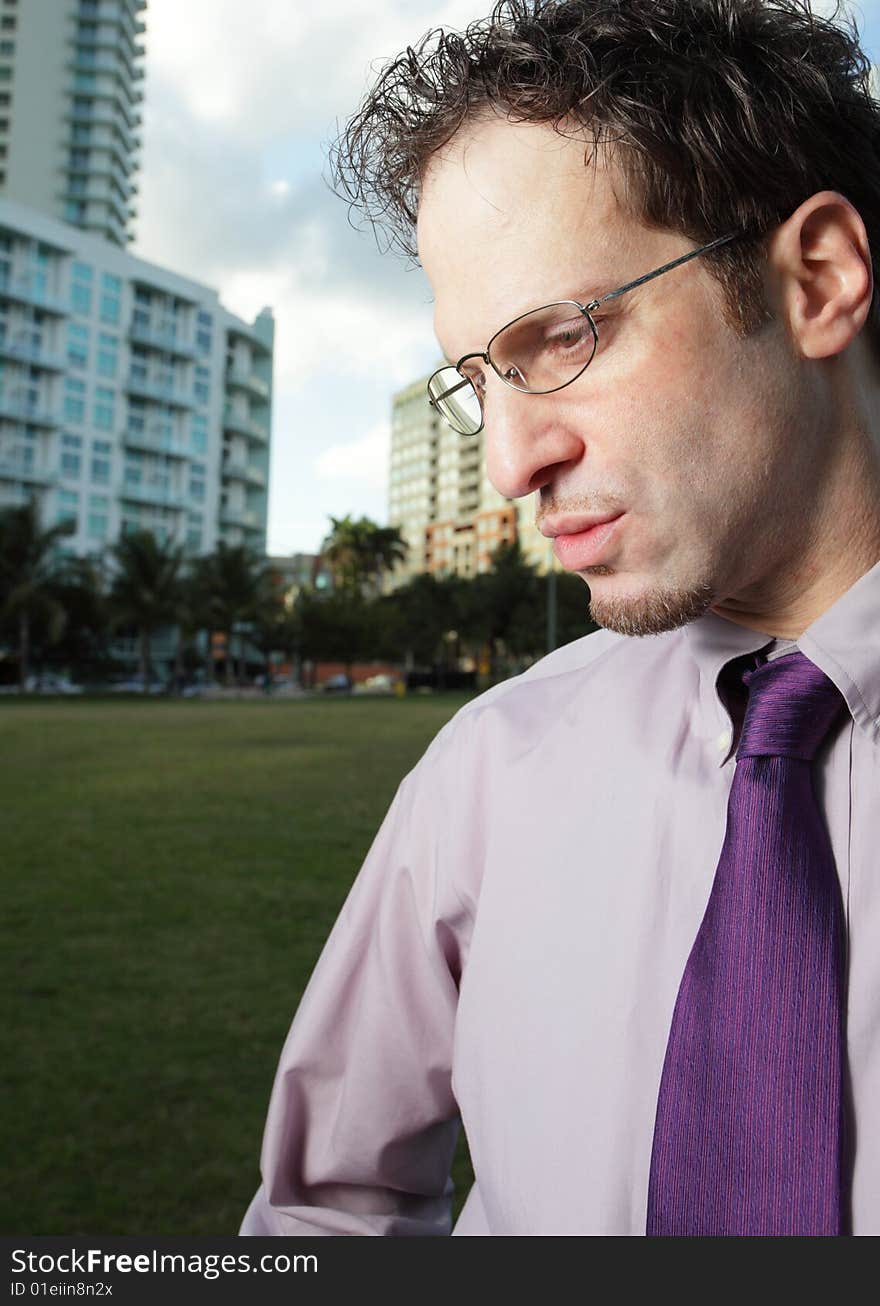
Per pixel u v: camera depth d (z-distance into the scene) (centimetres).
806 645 53
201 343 8212
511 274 54
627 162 53
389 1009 76
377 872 81
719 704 59
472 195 56
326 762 1362
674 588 54
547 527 56
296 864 644
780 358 54
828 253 55
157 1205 249
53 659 6156
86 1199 251
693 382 52
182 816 852
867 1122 46
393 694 5775
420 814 78
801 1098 45
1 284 6731
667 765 61
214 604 6212
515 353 54
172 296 7925
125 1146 280
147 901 543
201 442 8269
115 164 8662
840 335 55
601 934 60
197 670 7475
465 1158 280
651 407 52
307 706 3781
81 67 8238
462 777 75
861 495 57
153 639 7406
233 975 421
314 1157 80
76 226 8281
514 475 55
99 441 7431
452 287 58
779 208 54
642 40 54
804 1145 45
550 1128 60
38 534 5341
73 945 462
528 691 77
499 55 56
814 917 48
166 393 7788
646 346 52
